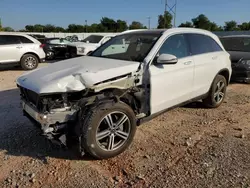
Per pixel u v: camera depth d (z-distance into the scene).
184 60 4.57
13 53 11.57
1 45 11.30
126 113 3.61
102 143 3.57
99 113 3.33
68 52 15.55
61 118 3.29
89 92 3.46
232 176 3.10
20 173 3.21
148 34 4.59
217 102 5.71
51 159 3.53
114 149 3.56
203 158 3.53
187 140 4.09
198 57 4.92
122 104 3.57
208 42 5.38
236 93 7.16
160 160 3.50
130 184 2.99
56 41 17.98
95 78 3.40
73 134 3.45
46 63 14.77
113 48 4.71
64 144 3.35
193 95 4.95
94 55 4.83
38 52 12.23
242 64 7.93
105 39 14.95
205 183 2.98
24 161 3.48
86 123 3.28
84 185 2.98
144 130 4.50
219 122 4.91
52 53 16.84
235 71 8.02
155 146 3.91
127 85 3.74
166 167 3.33
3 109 5.64
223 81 5.72
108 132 3.49
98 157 3.45
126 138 3.68
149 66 3.98
